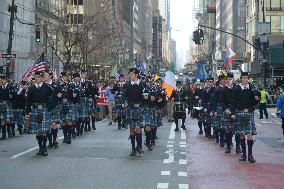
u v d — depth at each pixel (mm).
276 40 68625
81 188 9539
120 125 23062
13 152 14570
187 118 32688
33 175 10859
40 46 59406
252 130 13203
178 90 22906
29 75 25234
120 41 89188
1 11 48844
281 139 19312
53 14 61562
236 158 13867
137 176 10820
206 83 19234
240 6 102125
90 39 59125
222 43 128125
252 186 9914
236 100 13258
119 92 22906
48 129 13820
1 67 33812
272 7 71812
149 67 110375
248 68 71312
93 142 17281
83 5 81688
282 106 18938
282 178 10805
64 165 12180
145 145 16625
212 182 10273
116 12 103000
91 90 21891
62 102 16984
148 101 14469
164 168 11930
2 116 18531
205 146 16734
